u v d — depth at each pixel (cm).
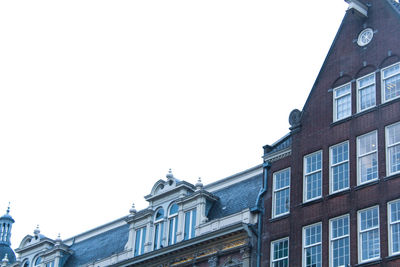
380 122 4216
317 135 4550
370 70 4412
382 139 4162
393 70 4288
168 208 5522
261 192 4781
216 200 5291
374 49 4434
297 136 4675
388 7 4462
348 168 4288
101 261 5872
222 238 4862
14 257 7988
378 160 4138
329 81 4628
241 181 5316
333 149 4425
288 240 4469
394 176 4025
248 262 4609
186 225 5266
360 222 4097
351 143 4319
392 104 4197
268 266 4506
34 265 6656
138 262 5447
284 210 4603
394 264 3847
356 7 4531
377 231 4003
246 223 4697
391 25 4400
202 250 5003
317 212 4344
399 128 4122
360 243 4050
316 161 4503
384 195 4031
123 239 6075
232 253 4772
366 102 4366
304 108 4709
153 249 5472
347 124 4391
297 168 4584
